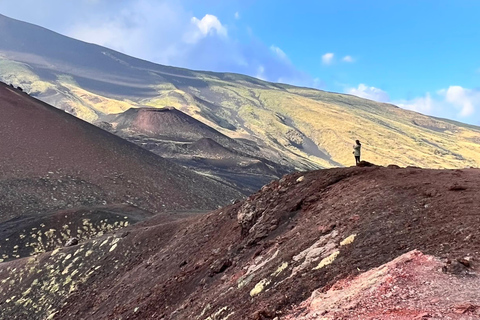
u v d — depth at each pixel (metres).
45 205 89.06
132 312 25.83
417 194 16.62
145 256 38.25
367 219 15.73
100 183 114.31
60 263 44.09
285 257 16.66
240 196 163.12
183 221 41.72
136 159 146.62
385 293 9.67
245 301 15.32
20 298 40.59
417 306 8.63
